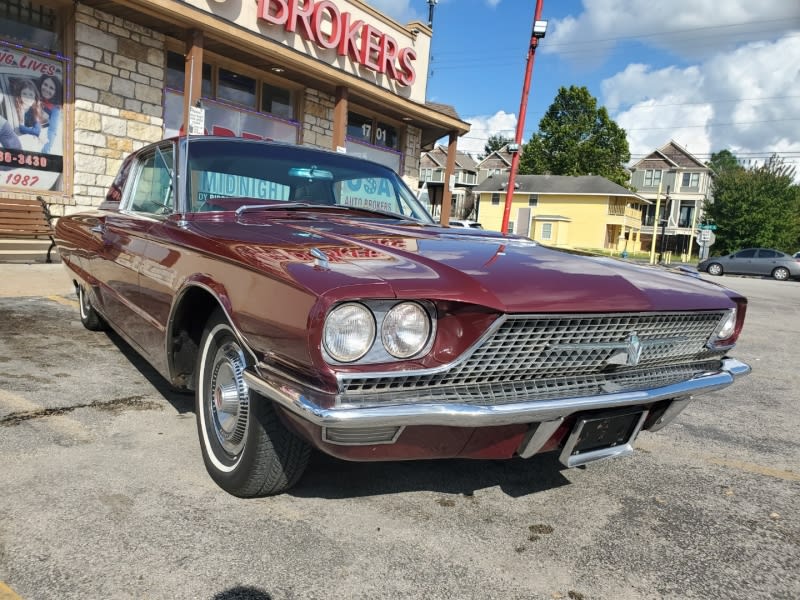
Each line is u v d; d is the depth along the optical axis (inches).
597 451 94.9
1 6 328.5
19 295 252.7
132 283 126.8
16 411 125.0
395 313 73.3
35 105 345.4
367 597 73.5
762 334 335.9
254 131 476.7
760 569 87.0
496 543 88.6
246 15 420.2
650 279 102.3
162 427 121.9
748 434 151.3
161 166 135.0
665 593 79.6
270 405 86.3
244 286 83.1
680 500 108.8
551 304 80.3
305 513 92.5
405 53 560.4
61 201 358.9
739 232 1882.4
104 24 362.6
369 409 70.7
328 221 114.8
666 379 97.7
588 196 1855.3
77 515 86.4
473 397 78.2
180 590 71.9
